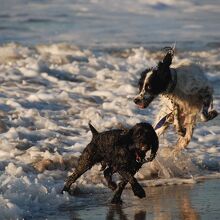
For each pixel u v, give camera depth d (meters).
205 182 13.12
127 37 34.47
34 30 37.06
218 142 15.88
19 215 10.64
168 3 47.81
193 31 37.16
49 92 20.25
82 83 21.97
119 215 10.95
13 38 34.03
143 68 24.72
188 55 28.86
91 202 11.68
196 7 47.41
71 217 10.82
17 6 46.56
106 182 12.72
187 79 14.11
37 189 11.55
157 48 30.36
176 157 14.09
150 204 11.59
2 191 11.41
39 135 15.43
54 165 13.25
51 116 17.42
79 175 11.85
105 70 23.73
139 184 11.79
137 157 11.35
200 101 14.23
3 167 12.97
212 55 28.95
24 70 22.94
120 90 20.97
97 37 34.44
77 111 18.06
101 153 11.64
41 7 46.34
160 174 13.53
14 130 15.36
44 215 10.90
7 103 18.34
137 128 11.30
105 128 16.33
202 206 11.43
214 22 41.16
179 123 14.25
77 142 15.05
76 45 31.30
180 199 11.91
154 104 19.31
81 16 42.78
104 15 43.44
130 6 46.97
